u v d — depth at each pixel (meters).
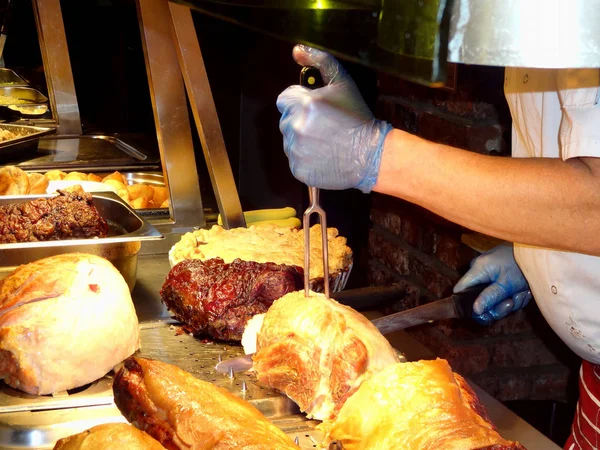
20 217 1.56
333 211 3.13
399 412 0.87
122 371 0.92
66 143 2.64
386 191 0.99
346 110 0.96
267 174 3.58
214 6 0.65
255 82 3.57
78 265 1.18
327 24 0.60
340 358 1.02
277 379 1.09
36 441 1.00
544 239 0.94
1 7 3.46
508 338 2.06
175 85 1.78
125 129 4.40
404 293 1.38
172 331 1.34
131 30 4.14
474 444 0.79
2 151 2.31
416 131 2.09
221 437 0.82
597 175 0.90
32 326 1.09
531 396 2.10
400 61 0.57
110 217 1.74
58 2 2.71
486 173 0.93
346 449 0.90
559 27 0.55
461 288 1.43
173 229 1.82
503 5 0.55
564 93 0.95
